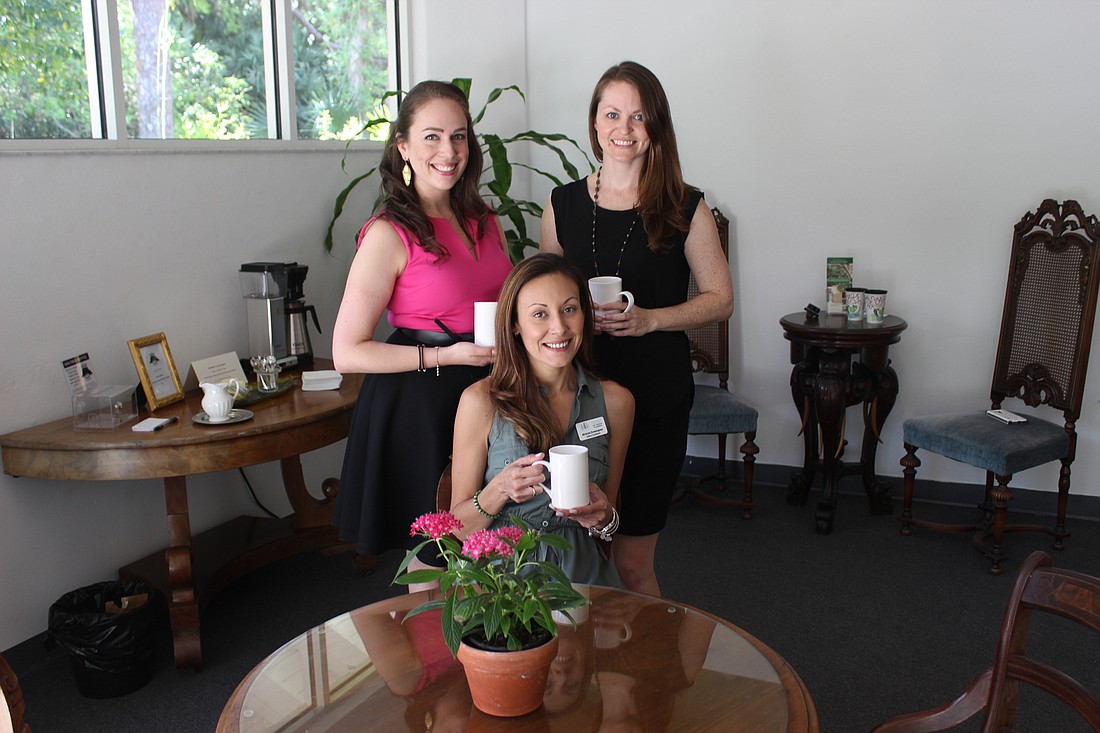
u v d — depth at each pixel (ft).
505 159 12.60
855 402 12.40
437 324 7.47
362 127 13.05
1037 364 11.77
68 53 9.05
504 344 6.29
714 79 13.57
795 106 13.28
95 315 9.14
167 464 8.32
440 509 6.31
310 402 9.59
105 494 9.56
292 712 4.50
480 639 4.31
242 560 10.19
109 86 9.32
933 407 13.46
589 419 6.52
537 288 6.13
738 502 13.08
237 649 9.40
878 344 11.96
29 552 8.80
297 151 11.44
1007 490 11.03
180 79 10.31
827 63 13.03
